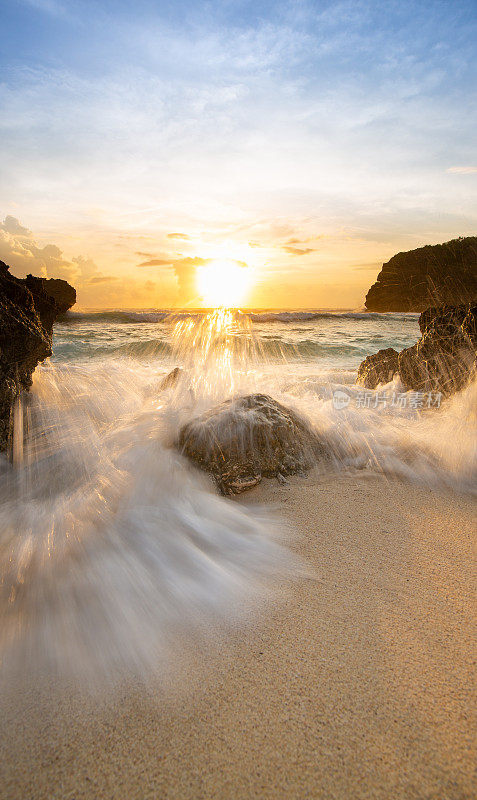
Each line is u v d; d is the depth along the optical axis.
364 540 1.95
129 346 12.48
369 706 1.12
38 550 1.66
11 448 2.45
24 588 1.51
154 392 4.07
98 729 1.07
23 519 1.84
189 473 2.49
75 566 1.63
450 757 0.99
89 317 26.83
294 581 1.65
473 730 1.05
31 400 2.92
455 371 3.96
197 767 0.98
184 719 1.09
